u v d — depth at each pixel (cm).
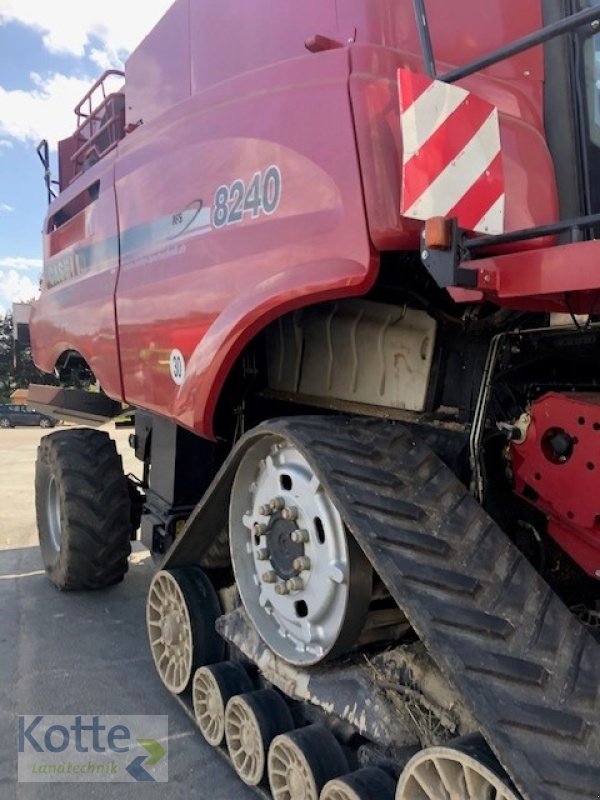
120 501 482
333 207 233
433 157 201
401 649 226
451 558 205
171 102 346
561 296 200
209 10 313
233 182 279
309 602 241
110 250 394
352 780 213
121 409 507
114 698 358
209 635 317
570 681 181
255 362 325
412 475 229
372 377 277
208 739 303
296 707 273
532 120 254
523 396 250
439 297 251
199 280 296
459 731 199
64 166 572
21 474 1247
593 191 252
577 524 221
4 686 372
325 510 232
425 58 206
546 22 256
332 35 249
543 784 154
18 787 285
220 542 319
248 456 270
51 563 519
